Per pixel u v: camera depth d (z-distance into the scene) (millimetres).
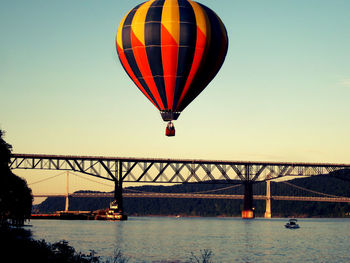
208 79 61000
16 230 99125
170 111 61188
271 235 141875
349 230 177500
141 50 58312
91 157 179125
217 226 194500
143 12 58531
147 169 185625
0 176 74875
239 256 87562
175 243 108312
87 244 100625
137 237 122750
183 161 189625
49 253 42750
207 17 58594
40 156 173625
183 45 57438
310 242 119812
